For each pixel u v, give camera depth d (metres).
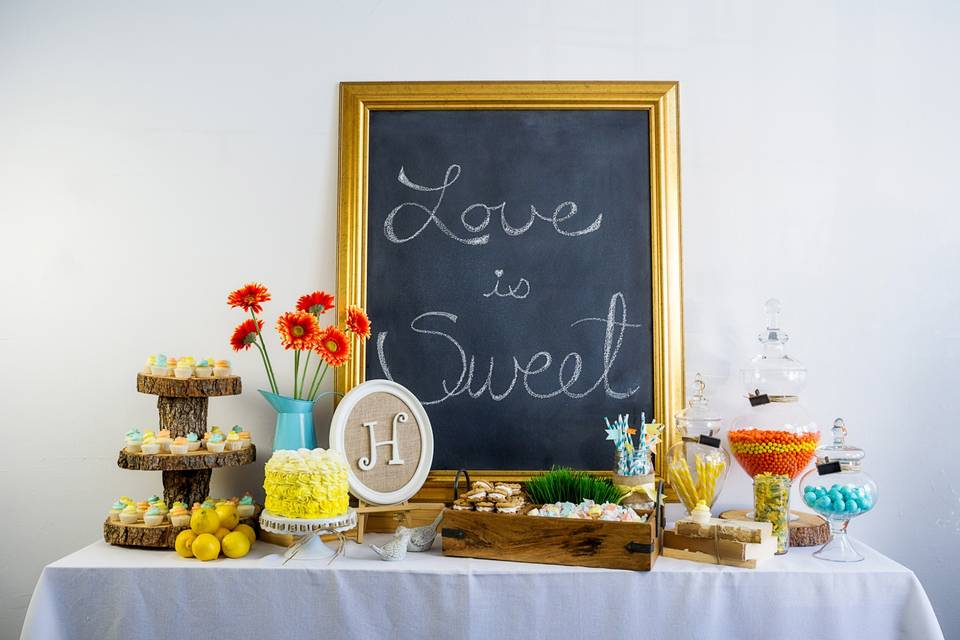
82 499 2.17
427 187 2.22
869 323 2.21
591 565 1.73
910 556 2.18
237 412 2.20
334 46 2.25
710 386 2.20
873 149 2.23
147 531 1.85
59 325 2.19
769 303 2.09
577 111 2.23
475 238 2.21
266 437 2.20
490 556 1.80
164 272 2.21
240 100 2.24
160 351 2.20
